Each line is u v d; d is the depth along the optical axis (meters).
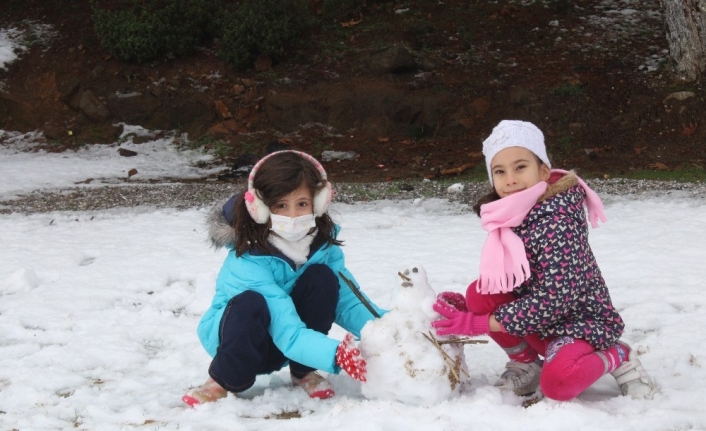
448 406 3.40
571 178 3.48
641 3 16.41
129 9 16.38
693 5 12.79
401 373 3.41
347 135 13.64
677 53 13.10
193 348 4.86
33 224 8.79
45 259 7.20
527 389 3.73
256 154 13.30
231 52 14.45
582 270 3.40
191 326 5.29
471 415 3.34
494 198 3.59
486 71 14.16
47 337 5.16
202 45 15.28
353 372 3.36
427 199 9.45
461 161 12.28
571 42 14.92
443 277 6.12
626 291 5.54
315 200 3.72
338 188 10.21
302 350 3.58
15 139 14.77
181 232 8.12
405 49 14.22
